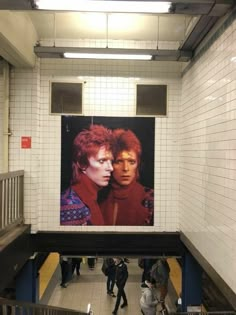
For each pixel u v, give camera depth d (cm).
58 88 607
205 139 453
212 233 418
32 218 587
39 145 601
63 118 608
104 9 324
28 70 585
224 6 327
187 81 564
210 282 572
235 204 339
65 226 611
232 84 352
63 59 605
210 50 432
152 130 614
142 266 1013
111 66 609
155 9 328
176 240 612
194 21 424
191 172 530
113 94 610
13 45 446
